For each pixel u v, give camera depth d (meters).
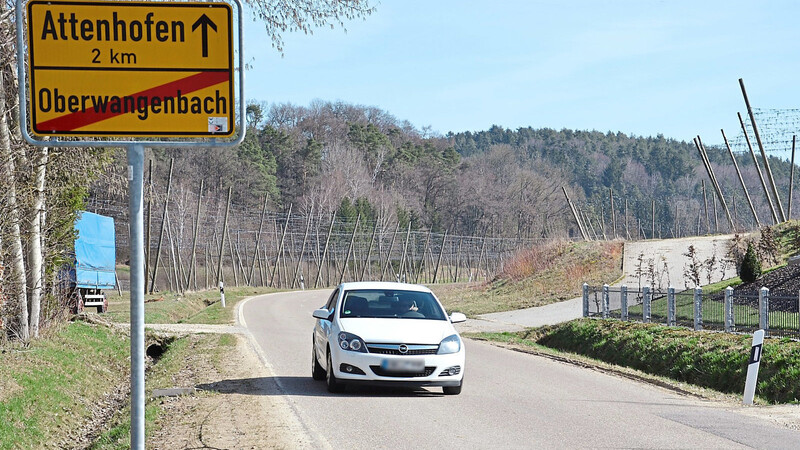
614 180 190.75
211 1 5.09
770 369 15.46
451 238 108.00
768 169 49.50
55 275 19.09
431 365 11.15
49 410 12.27
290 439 8.38
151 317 28.50
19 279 15.03
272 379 13.10
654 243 53.25
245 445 8.07
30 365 13.86
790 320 17.02
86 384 14.83
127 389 15.68
